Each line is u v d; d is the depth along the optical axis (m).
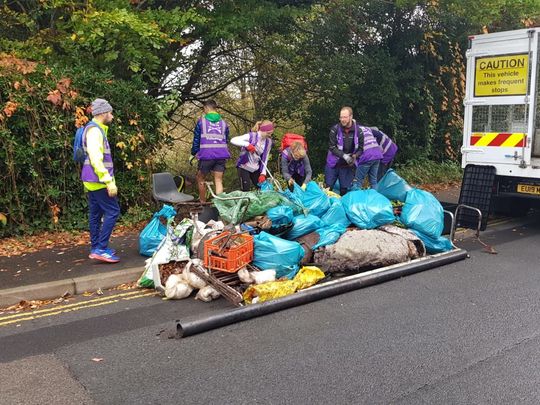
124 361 3.93
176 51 10.13
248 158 7.95
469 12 11.05
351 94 12.21
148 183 8.36
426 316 4.73
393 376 3.65
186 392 3.47
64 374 3.74
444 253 6.48
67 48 8.39
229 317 4.54
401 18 12.39
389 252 5.88
